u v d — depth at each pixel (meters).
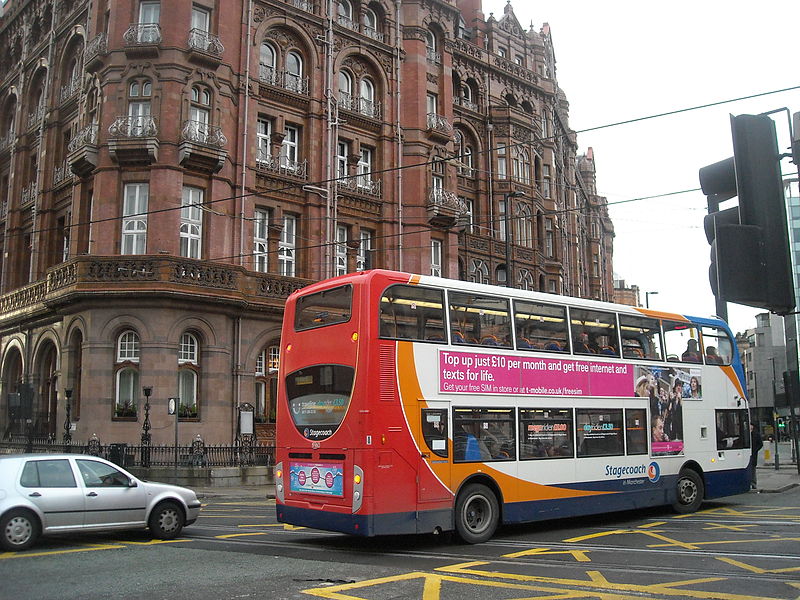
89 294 26.84
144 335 26.91
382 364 12.45
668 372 17.73
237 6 31.06
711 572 10.20
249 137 30.83
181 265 27.45
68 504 12.41
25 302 32.00
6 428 34.06
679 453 17.55
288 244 32.34
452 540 13.63
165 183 27.88
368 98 36.00
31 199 35.22
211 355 28.30
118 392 27.19
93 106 30.17
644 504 16.50
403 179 36.19
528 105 46.66
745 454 19.31
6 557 11.34
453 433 13.23
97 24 30.45
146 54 28.47
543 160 47.41
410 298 13.14
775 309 4.48
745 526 15.28
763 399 91.44
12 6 41.12
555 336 15.48
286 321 14.27
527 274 43.91
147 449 25.16
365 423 12.11
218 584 9.30
